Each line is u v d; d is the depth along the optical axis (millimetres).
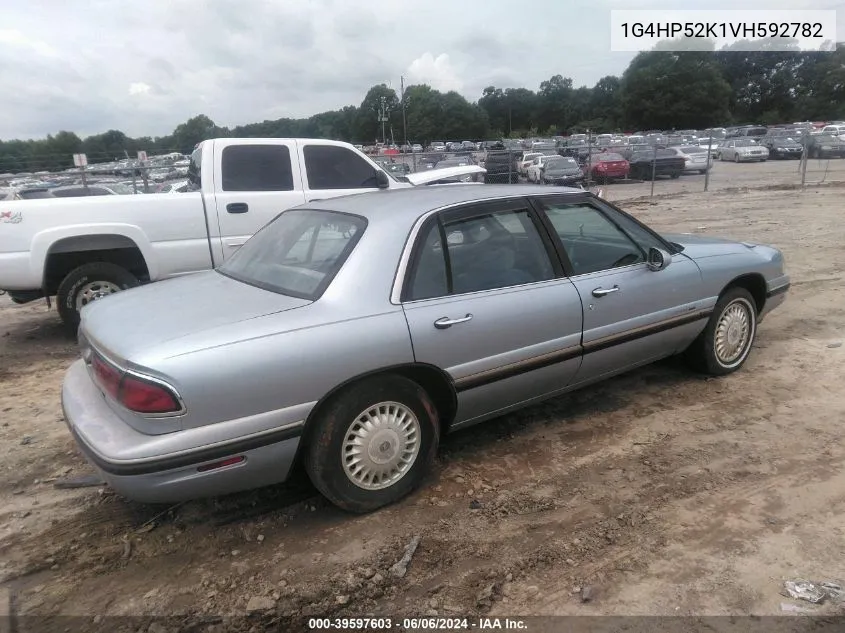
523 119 127625
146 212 6617
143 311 3217
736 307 4922
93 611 2664
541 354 3725
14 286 6293
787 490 3375
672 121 87250
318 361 2926
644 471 3629
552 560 2889
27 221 6227
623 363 4285
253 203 7137
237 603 2684
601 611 2566
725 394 4668
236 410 2773
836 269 8766
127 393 2684
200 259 6941
